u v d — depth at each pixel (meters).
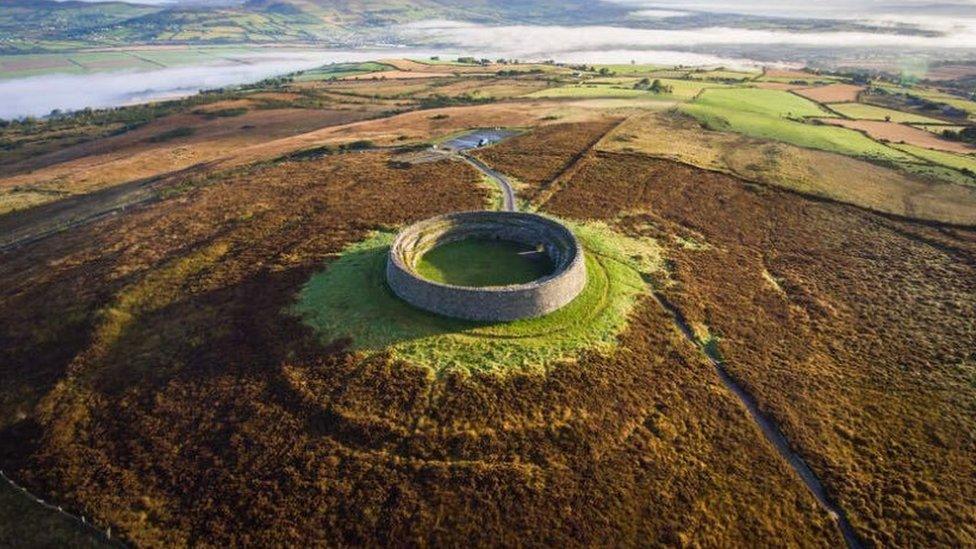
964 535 33.31
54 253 67.06
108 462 37.88
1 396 44.12
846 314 53.59
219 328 49.22
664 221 70.69
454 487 34.72
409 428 38.44
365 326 47.62
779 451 38.59
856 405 42.53
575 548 31.89
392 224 67.50
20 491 36.41
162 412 41.09
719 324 51.00
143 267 59.97
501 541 32.12
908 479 36.72
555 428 38.56
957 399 43.06
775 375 45.19
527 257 56.12
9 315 53.81
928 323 52.16
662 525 33.16
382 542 32.16
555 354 44.66
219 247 63.56
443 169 88.06
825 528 33.66
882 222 72.25
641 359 45.25
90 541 33.28
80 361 46.66
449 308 47.94
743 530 33.25
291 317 49.66
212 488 35.53
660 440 38.44
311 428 38.81
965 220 72.00
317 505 34.09
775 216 73.81
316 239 64.06
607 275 56.38
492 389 41.03
